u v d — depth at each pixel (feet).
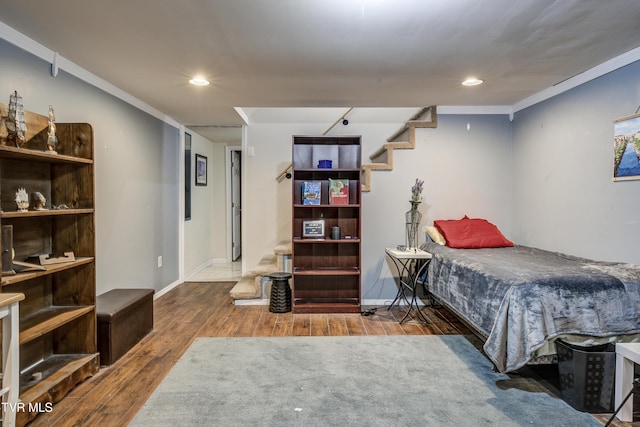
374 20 6.49
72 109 8.68
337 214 12.83
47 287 7.68
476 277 8.23
